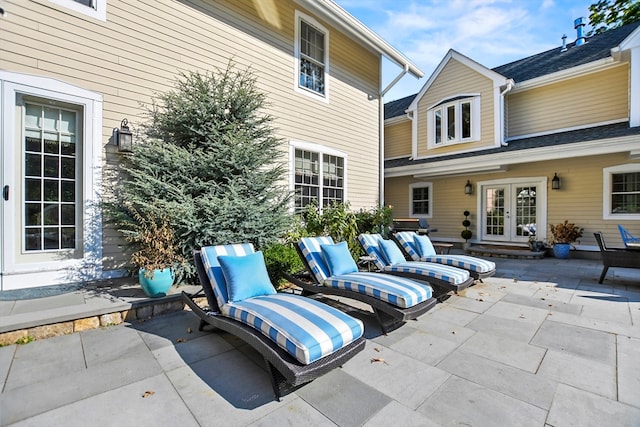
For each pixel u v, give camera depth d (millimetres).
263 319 2512
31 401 2111
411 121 13086
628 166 8242
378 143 9461
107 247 4590
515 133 10445
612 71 8742
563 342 3160
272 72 6691
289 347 2221
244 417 2012
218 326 2869
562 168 9297
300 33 7301
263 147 5293
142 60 4922
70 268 4316
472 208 11164
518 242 10188
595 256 8664
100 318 3375
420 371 2602
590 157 8820
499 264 8000
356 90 8727
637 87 7668
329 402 2180
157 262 3791
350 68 8539
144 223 4000
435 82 11648
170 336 3207
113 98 4637
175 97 4750
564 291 5180
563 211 9273
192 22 5492
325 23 7801
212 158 4602
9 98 3875
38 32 4047
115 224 4578
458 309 4238
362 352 2957
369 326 3637
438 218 12023
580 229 8914
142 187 4215
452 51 11117
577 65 9133
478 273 4895
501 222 10602
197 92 4848
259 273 3334
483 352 2947
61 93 4199
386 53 8070
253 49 6359
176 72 5285
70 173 4398
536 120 10008
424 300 3549
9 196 3906
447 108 11203
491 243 10727
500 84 9969
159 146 4434
